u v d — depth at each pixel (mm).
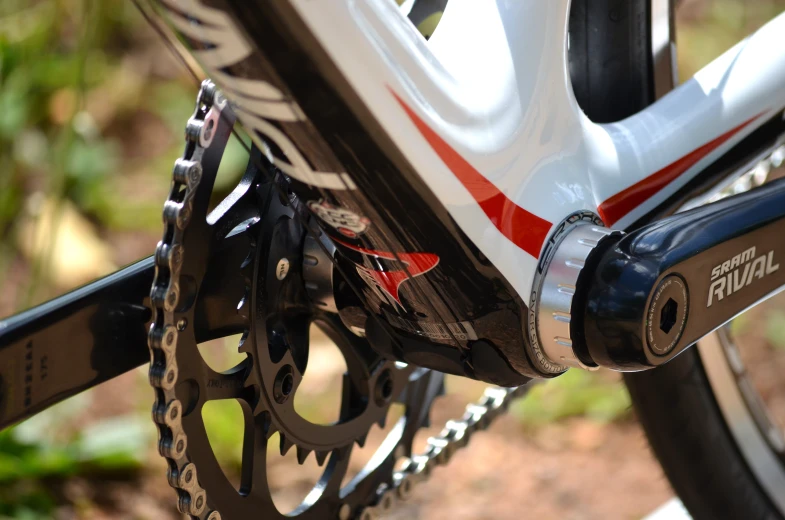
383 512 1189
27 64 2697
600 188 1013
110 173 2914
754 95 1157
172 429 856
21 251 2646
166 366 832
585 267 909
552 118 953
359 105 759
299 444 1000
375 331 971
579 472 2158
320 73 729
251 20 689
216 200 2652
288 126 761
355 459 2156
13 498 1926
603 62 1219
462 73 902
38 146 2840
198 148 858
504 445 2260
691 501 1430
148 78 3248
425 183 815
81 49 1995
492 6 959
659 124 1109
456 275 868
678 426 1372
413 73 814
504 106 903
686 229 938
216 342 2447
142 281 846
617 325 883
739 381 1463
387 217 825
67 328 787
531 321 921
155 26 746
